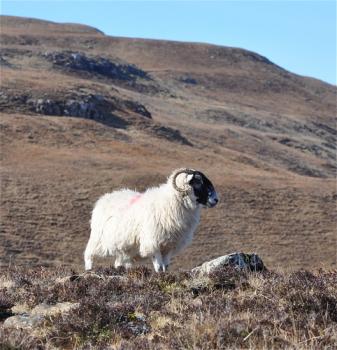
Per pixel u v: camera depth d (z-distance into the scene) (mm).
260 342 8102
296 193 106688
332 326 8586
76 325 8820
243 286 10719
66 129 126938
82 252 79500
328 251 87250
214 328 8453
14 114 130000
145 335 8727
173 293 10453
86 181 99812
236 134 186125
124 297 10305
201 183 14156
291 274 11484
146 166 114000
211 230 88000
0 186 93562
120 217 14812
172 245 14328
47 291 10734
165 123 175500
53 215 87875
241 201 99625
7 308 10328
